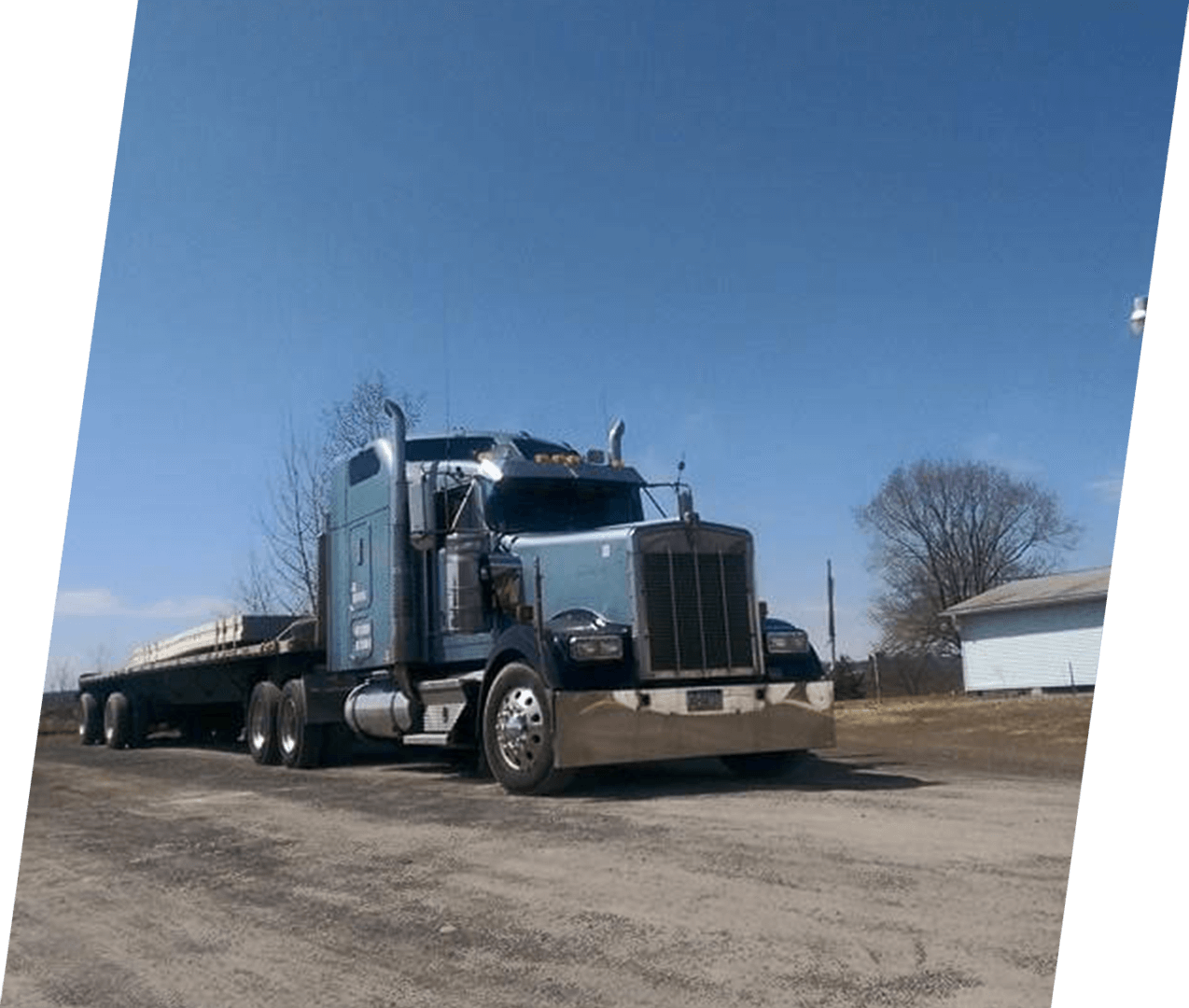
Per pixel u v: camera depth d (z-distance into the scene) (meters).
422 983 4.60
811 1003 4.10
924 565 63.09
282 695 15.16
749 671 10.20
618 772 11.46
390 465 12.51
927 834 6.93
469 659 11.27
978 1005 4.01
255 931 5.59
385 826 8.46
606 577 10.10
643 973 4.52
